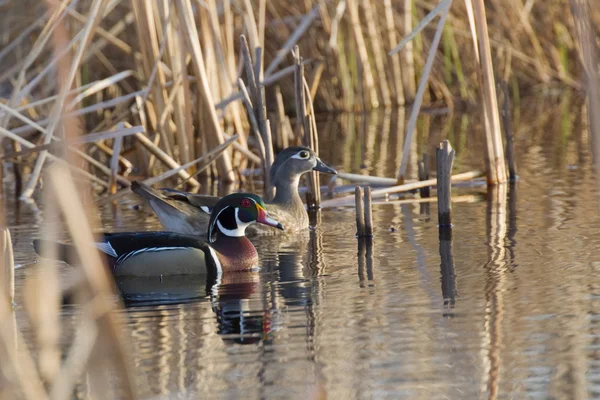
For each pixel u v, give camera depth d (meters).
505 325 9.10
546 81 32.34
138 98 18.58
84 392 7.38
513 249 12.41
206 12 19.06
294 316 9.66
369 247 13.04
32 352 8.33
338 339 8.84
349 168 20.33
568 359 8.12
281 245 13.78
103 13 15.70
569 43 32.47
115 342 5.56
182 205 14.59
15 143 19.38
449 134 24.84
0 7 22.58
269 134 17.53
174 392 7.56
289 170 15.48
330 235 14.20
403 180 17.17
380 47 29.77
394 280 11.03
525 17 30.89
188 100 18.72
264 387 7.65
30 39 23.12
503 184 17.66
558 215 14.59
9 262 9.89
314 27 28.25
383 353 8.40
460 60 30.53
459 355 8.29
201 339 8.95
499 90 23.17
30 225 14.82
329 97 29.48
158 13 19.06
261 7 21.05
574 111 28.03
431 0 29.64
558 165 19.62
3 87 22.98
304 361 8.25
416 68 30.34
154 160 20.27
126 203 17.31
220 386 7.68
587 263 11.45
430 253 12.41
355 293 10.50
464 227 14.02
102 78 25.56
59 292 10.66
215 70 19.41
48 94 22.06
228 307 10.12
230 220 12.62
